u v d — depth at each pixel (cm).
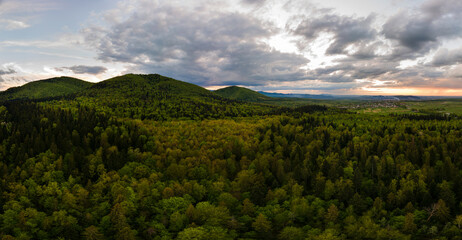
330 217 11581
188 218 11444
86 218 11244
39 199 12419
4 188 12419
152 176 14438
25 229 10238
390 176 15438
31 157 15300
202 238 10081
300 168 15850
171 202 12238
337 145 19675
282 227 11588
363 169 16388
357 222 11062
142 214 12206
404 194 12762
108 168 15312
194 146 19750
